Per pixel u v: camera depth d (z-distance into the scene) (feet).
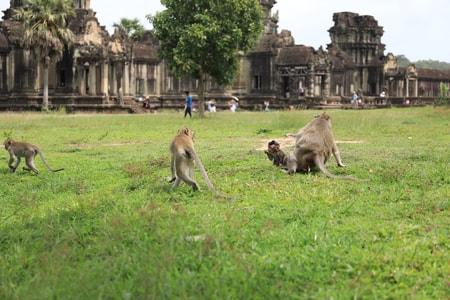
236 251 19.71
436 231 21.83
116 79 166.71
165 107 180.24
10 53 161.27
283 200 27.76
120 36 168.66
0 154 52.06
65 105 152.15
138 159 45.91
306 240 21.08
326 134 35.70
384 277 17.74
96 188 34.40
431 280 17.43
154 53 187.01
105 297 16.11
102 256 19.65
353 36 255.09
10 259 20.07
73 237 21.83
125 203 27.68
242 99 192.95
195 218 24.03
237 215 24.31
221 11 107.14
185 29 107.34
